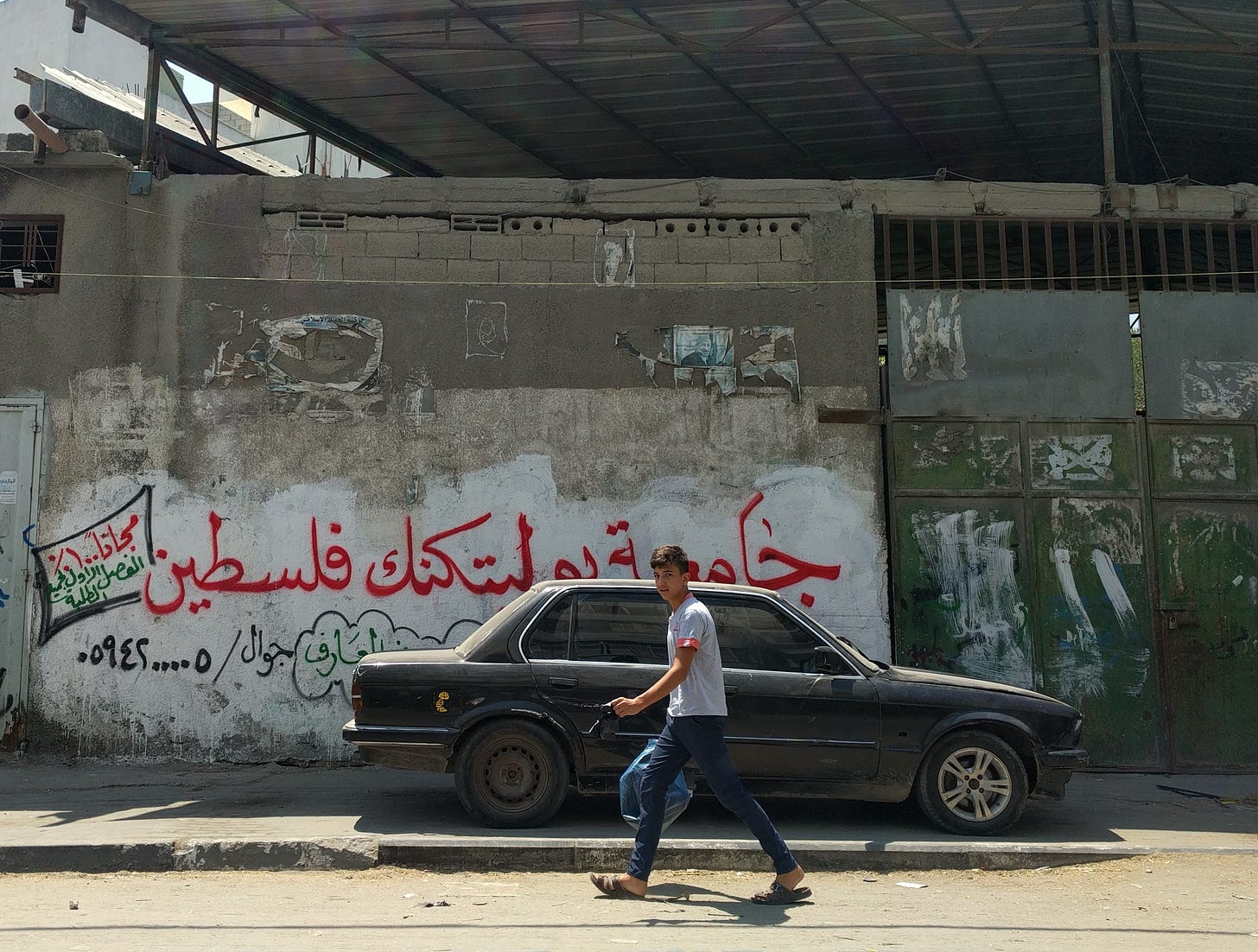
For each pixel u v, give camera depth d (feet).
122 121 35.06
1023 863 20.95
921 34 32.96
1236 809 26.43
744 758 22.35
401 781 28.43
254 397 31.99
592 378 32.45
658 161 45.68
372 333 32.40
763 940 15.47
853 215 33.37
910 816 24.62
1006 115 40.75
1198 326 33.19
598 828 22.45
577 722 22.41
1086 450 32.53
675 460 32.12
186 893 18.44
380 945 14.93
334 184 32.94
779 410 32.40
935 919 17.03
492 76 37.76
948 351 32.81
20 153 32.68
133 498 31.53
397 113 40.93
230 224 32.68
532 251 32.99
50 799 25.96
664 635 23.22
